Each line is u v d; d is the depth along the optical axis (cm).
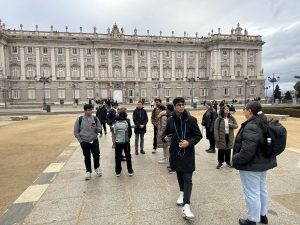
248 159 481
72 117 3650
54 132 2027
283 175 857
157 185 786
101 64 9025
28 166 1030
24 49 8475
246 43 9500
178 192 727
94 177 876
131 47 9162
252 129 482
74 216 594
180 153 587
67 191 748
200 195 697
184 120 593
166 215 590
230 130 952
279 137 483
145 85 9388
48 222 568
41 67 8638
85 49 8900
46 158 1162
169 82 9538
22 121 3075
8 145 1483
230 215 584
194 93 9712
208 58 9750
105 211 616
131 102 9206
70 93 8869
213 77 9362
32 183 826
